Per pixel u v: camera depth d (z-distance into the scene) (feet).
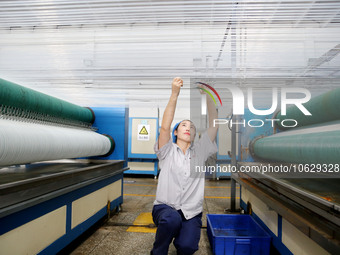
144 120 18.21
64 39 7.27
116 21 6.15
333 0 5.09
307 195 4.03
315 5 5.24
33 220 4.65
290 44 6.79
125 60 7.98
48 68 7.97
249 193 8.49
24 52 7.63
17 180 4.58
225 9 5.53
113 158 10.15
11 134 4.54
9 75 8.08
